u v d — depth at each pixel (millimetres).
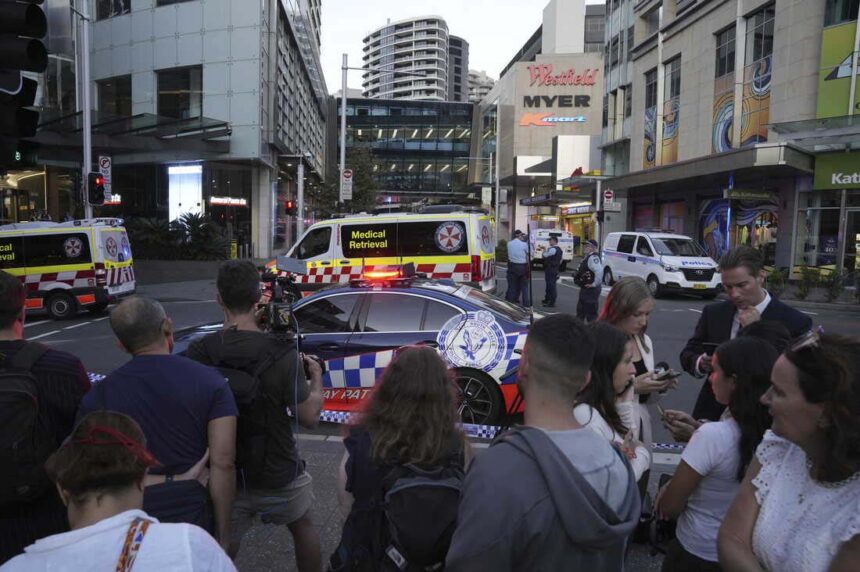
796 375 1492
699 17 28609
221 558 1484
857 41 20047
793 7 22203
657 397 3355
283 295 3182
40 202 28875
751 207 26047
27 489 2309
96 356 9773
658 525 3344
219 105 27641
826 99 21047
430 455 1945
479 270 11938
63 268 13695
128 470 1482
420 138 86688
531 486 1525
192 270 22453
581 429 1699
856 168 20609
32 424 2324
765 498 1624
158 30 28375
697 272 18297
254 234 29766
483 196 53281
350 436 2158
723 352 2287
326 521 4031
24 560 1398
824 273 20984
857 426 1394
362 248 12164
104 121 22375
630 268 20484
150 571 1365
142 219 23766
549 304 16172
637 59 35469
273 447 2723
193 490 2238
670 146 31922
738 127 25766
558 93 66688
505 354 5961
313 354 6238
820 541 1465
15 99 3725
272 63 29250
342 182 27531
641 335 3545
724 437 2229
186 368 2402
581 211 46969
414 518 1850
